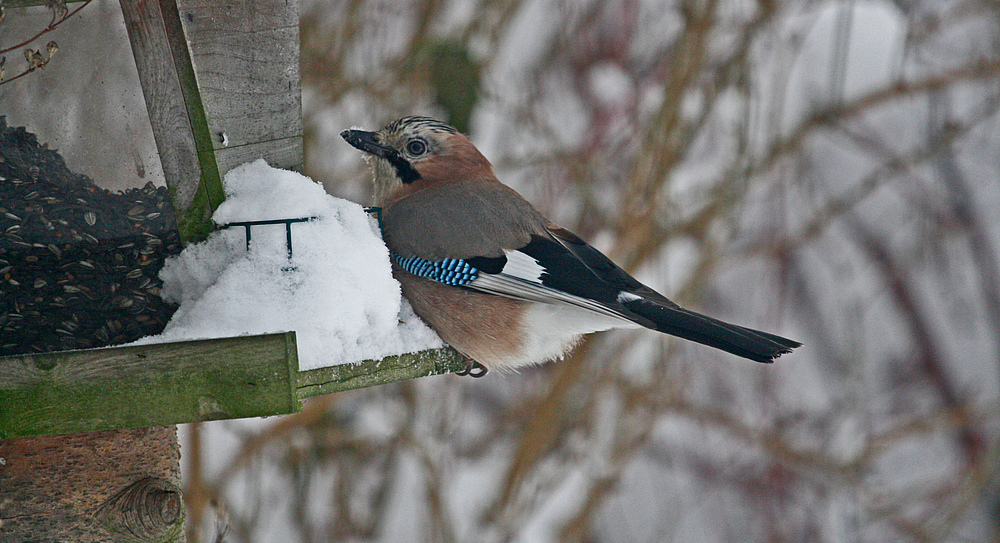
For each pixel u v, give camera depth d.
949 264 14.34
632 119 12.05
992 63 12.42
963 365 14.30
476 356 7.23
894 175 13.33
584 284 7.09
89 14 5.59
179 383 4.85
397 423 11.02
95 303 5.87
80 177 5.84
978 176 14.14
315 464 11.41
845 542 12.32
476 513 11.48
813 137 12.96
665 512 12.66
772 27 11.80
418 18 11.48
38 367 4.75
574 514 11.37
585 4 12.35
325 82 11.40
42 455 5.76
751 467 12.98
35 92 5.69
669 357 11.63
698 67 11.07
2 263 5.77
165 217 5.91
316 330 5.77
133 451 5.93
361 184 11.38
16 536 5.71
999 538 12.23
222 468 10.64
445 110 10.80
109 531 5.84
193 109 5.72
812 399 13.60
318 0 11.55
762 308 13.76
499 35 11.95
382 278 6.18
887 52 12.53
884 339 14.65
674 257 11.84
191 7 5.78
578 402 11.68
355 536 11.37
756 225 13.26
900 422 13.66
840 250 14.45
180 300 5.95
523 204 7.70
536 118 11.77
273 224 5.85
